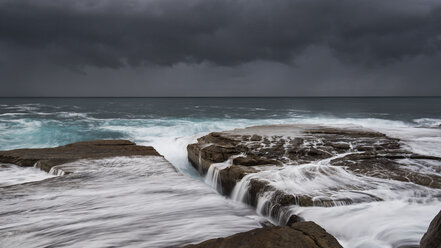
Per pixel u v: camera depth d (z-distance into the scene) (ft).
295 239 9.87
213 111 150.71
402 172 24.71
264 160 28.71
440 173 24.34
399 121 94.63
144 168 28.55
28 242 12.75
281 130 46.09
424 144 36.19
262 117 111.04
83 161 30.86
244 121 89.04
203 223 15.29
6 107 159.94
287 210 18.44
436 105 225.15
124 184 23.40
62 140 56.70
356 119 97.40
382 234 14.80
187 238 13.09
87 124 78.23
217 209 17.87
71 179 24.59
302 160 29.45
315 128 48.49
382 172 24.70
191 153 39.01
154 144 52.11
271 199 20.29
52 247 12.18
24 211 17.16
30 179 26.68
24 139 55.57
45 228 14.40
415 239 13.76
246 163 27.96
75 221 15.42
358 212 17.44
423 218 16.33
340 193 19.81
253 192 22.61
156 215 16.53
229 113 135.33
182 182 24.14
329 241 10.16
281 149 33.04
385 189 20.61
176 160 42.96
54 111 133.08
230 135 41.01
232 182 25.68
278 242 9.66
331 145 34.81
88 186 22.74
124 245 12.26
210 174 30.73
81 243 12.46
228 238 10.10
